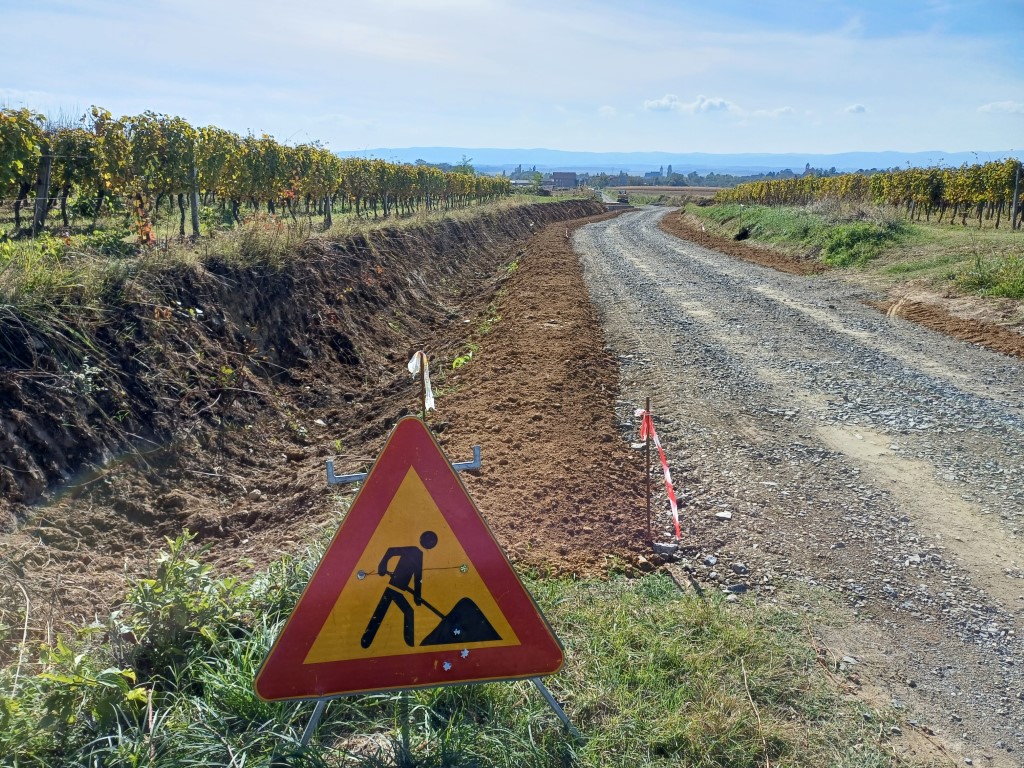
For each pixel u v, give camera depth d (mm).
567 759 3029
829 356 11281
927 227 25234
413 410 8836
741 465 6898
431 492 2914
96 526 6109
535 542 5117
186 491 7059
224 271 10289
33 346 6797
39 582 5152
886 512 5984
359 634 2900
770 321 14125
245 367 9195
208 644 3660
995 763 3350
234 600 3912
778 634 4195
